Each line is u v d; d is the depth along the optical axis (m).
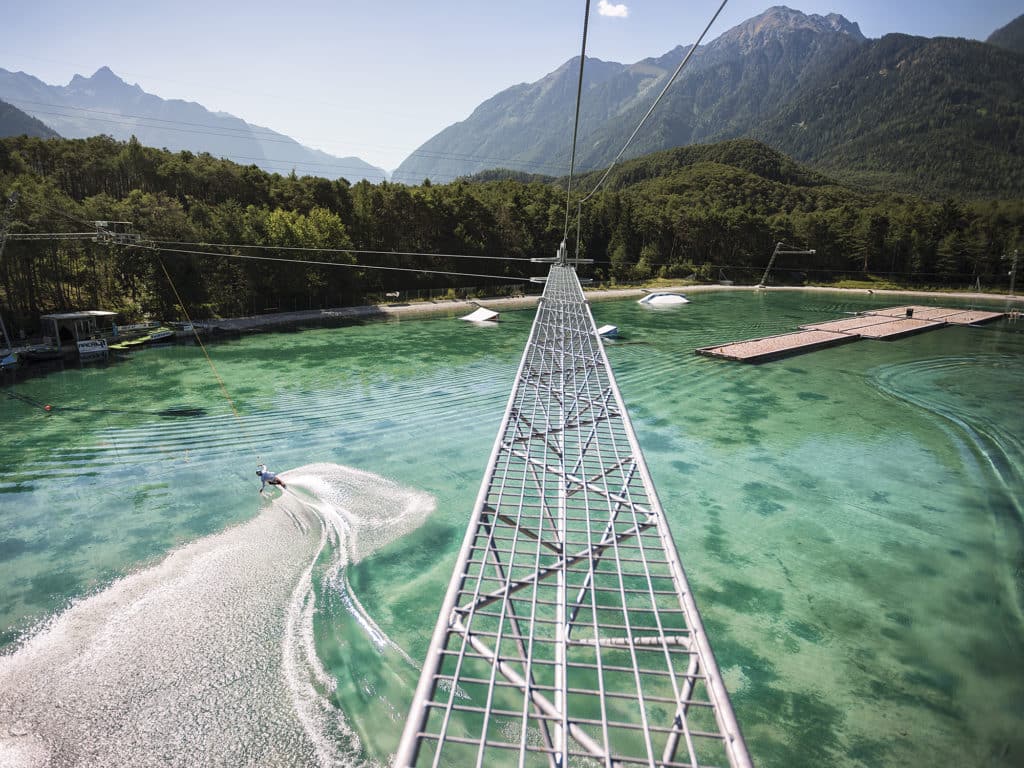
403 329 62.34
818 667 14.41
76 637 14.70
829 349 55.16
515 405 14.02
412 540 19.80
